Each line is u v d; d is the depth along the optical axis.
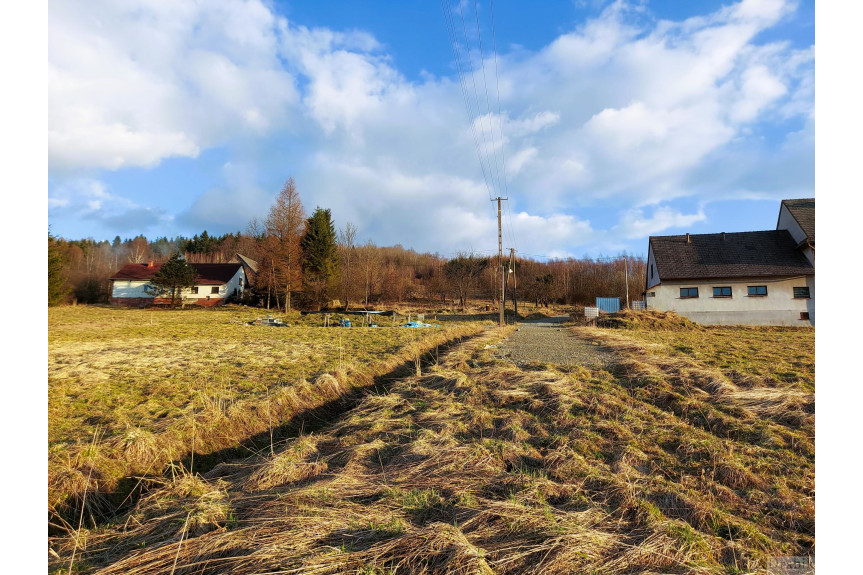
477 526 2.96
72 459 4.31
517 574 2.49
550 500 3.42
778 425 5.20
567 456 4.26
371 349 12.66
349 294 42.03
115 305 37.97
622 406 6.02
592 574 2.48
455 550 2.61
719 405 6.07
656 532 2.88
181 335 17.42
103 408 6.41
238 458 5.42
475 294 56.25
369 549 2.69
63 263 34.62
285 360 10.59
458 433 5.14
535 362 9.59
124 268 43.19
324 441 5.05
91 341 14.59
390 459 4.38
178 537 2.96
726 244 26.80
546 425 5.43
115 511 4.00
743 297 24.50
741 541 2.87
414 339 14.81
